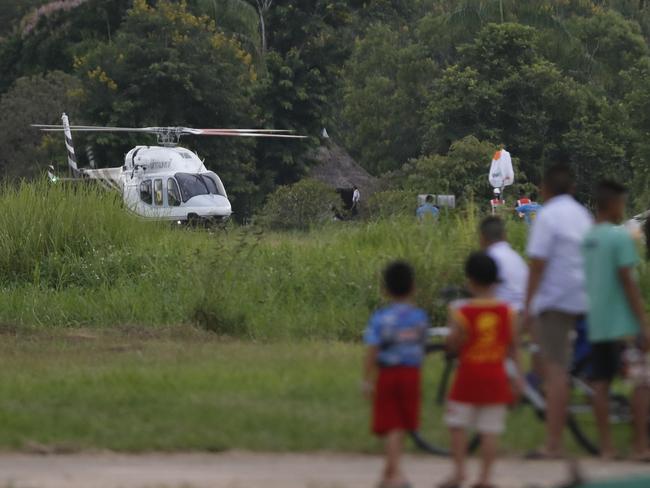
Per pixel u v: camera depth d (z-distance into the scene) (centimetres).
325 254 7275
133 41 19712
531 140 19362
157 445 3500
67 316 7169
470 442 3469
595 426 3609
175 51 19425
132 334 6438
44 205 8344
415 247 6438
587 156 19088
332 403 3997
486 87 19438
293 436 3572
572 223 3378
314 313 6512
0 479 3108
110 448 3497
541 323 3406
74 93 19600
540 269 3372
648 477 1755
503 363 2933
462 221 6700
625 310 3325
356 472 3247
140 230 8531
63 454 3450
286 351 5394
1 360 5250
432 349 3794
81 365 5000
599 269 3325
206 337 6328
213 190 15138
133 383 4334
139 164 15062
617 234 3322
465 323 2917
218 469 3275
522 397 3659
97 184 9038
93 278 7781
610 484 1716
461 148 15988
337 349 5450
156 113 19500
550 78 19488
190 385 4278
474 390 2909
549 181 3469
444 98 19775
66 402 4012
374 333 2888
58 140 19312
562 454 3391
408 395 2883
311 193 14700
